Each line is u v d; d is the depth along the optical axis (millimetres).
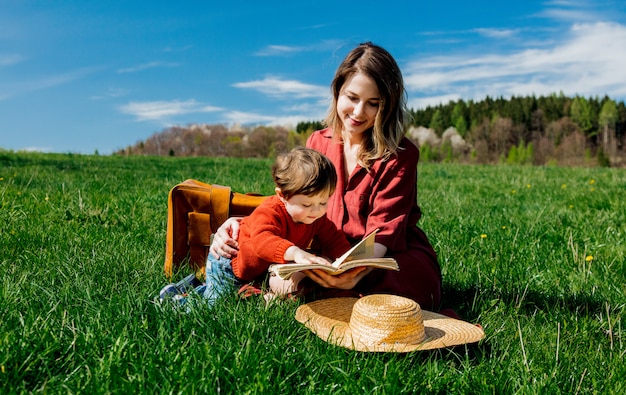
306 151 2988
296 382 2279
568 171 14812
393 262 2682
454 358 2570
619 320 3035
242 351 2371
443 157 112062
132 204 6145
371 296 2627
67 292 2930
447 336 2543
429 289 3172
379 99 3117
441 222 5922
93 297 2926
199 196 3564
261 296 2953
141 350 2361
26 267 3506
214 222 3574
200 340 2533
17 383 2129
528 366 2426
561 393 2254
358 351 2479
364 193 3268
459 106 119938
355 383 2221
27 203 5688
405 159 3252
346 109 3162
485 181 11469
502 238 5117
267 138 68500
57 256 3723
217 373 2199
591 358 2580
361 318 2492
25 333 2395
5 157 13328
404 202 3236
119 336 2381
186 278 3285
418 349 2393
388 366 2334
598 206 7090
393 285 3053
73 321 2527
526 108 114688
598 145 110438
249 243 2990
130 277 3416
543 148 108500
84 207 5457
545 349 2633
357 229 3293
